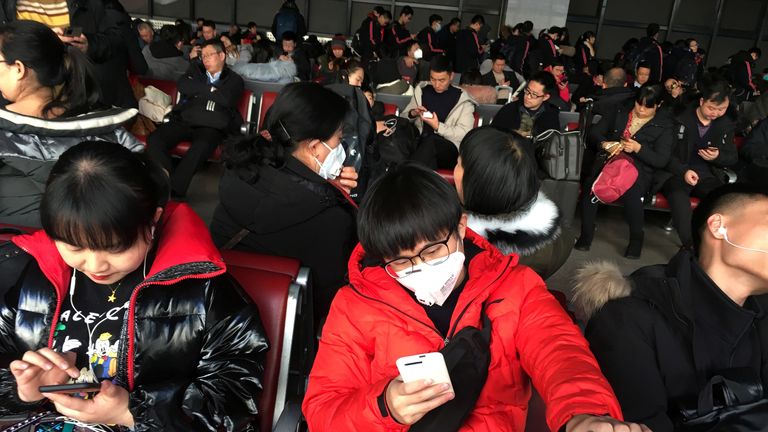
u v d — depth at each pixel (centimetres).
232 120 468
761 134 458
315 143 202
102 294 130
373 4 1427
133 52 441
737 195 135
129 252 117
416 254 115
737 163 473
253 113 502
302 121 196
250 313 133
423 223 112
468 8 1416
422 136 453
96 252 114
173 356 128
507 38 1115
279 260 167
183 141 463
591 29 1465
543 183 407
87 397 125
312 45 888
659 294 141
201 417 121
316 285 206
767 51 1453
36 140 172
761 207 131
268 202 191
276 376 149
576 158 402
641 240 427
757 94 1032
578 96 817
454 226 116
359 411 109
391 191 114
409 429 114
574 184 405
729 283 137
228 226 203
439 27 1334
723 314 135
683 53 1089
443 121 457
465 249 137
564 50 1096
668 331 138
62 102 178
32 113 176
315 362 130
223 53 461
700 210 142
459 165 165
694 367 137
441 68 446
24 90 173
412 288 120
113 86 412
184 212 135
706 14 1444
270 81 550
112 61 405
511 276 129
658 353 138
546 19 1327
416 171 118
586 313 151
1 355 133
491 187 156
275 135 199
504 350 124
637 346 138
